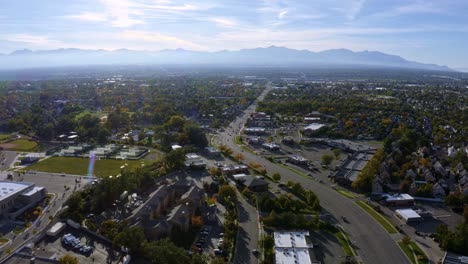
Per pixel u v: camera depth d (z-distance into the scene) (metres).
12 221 139.38
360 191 174.50
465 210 143.50
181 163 198.12
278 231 131.50
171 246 103.25
